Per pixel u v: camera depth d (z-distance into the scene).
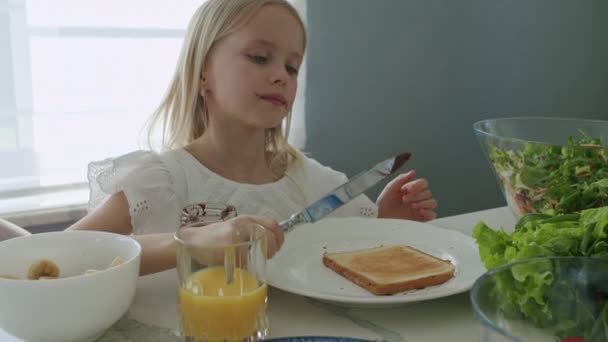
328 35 1.95
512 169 0.83
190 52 1.15
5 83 1.57
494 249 0.60
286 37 1.08
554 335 0.48
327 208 0.70
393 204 1.18
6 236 0.94
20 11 1.55
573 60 2.46
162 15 1.75
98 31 1.67
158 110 1.30
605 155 0.76
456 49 2.21
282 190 1.22
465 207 2.37
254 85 1.06
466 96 2.28
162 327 0.59
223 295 0.54
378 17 2.03
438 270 0.68
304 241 0.84
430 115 2.21
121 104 1.74
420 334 0.58
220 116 1.15
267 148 1.31
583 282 0.49
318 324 0.60
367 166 2.12
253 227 0.61
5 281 0.50
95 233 0.64
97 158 1.73
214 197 1.12
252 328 0.55
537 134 1.02
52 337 0.52
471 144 2.33
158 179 1.06
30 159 1.64
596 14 2.45
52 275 0.59
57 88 1.64
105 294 0.53
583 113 2.51
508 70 2.34
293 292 0.62
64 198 1.69
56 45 1.62
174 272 0.75
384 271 0.68
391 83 2.11
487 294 0.46
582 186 0.78
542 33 2.37
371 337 0.57
